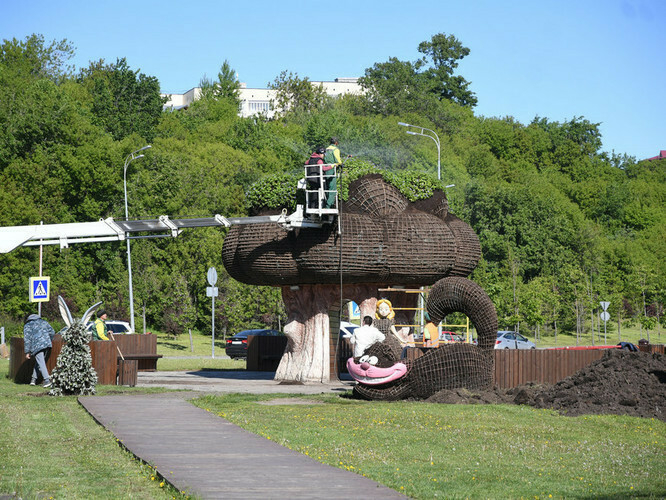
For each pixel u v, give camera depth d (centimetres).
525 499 886
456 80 12744
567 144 12569
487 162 10262
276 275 2269
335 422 1463
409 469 1038
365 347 1862
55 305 5047
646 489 958
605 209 11169
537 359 2089
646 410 1655
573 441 1309
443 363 1839
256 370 3072
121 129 7744
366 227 2206
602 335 7181
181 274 5141
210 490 876
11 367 2366
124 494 887
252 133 8281
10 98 6253
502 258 7812
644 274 7506
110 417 1455
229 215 6619
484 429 1404
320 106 10412
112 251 5944
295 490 882
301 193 2247
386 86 11244
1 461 1060
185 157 6756
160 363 3531
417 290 2320
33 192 5647
